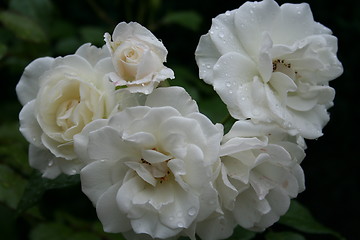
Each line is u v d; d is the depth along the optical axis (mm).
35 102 325
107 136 291
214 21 334
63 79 320
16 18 473
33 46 480
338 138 600
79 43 494
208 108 412
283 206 327
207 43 334
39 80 328
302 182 328
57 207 473
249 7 336
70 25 528
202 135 289
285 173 320
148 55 300
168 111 290
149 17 559
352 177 596
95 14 608
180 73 464
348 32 592
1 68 499
